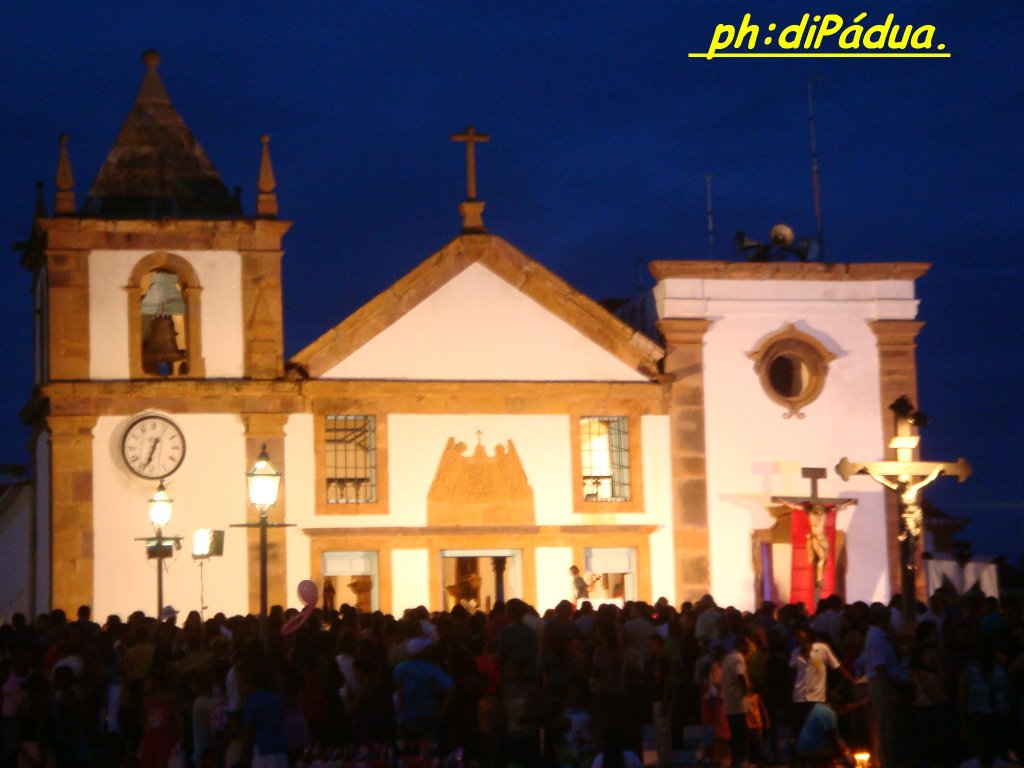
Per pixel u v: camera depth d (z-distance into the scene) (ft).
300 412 132.16
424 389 134.51
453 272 136.77
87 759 81.71
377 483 133.49
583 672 90.48
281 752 70.38
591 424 139.23
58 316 129.29
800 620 88.53
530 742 76.64
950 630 88.84
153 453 129.49
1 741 83.10
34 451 139.23
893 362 145.28
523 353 137.59
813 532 138.21
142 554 128.57
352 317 134.00
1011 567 168.14
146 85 138.62
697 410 140.56
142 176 135.23
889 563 142.51
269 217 133.69
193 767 86.43
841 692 86.22
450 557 135.85
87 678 82.89
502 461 136.05
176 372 132.67
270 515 130.82
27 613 142.82
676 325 140.87
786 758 96.07
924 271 146.10
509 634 80.12
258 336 132.16
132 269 131.13
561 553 136.36
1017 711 79.82
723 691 90.43
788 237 149.48
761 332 142.92
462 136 138.92
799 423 142.72
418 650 79.00
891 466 103.50
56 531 127.65
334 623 96.32
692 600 138.41
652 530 138.10
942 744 81.41
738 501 140.56
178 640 96.12
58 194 131.03
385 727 78.13
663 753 92.68
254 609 129.90
